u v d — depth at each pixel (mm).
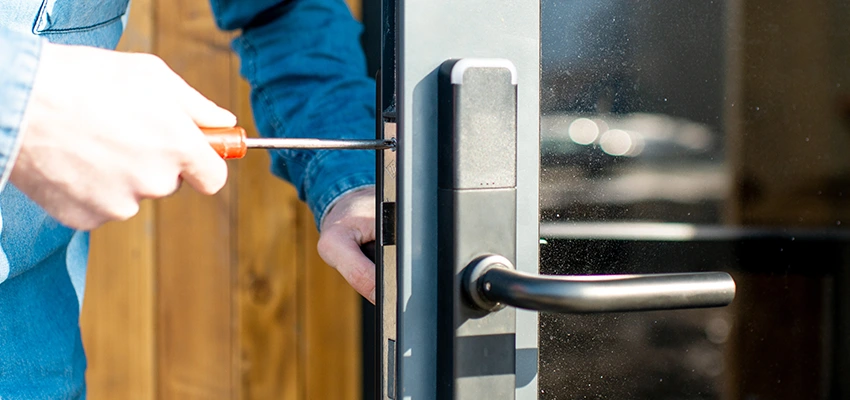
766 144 789
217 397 1514
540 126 634
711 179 753
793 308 822
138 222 1555
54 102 495
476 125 534
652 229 705
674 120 717
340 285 1601
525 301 500
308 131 946
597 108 664
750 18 760
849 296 833
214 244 1513
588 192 662
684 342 744
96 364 1522
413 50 543
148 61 532
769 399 820
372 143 568
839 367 843
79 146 507
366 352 1631
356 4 1555
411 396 556
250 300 1499
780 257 812
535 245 603
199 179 547
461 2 557
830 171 829
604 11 663
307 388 1566
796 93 802
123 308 1550
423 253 551
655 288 507
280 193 1532
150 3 1490
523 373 608
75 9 782
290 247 1545
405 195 544
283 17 1022
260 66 1027
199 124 547
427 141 548
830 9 808
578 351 671
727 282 527
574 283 493
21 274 794
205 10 1489
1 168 497
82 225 546
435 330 558
